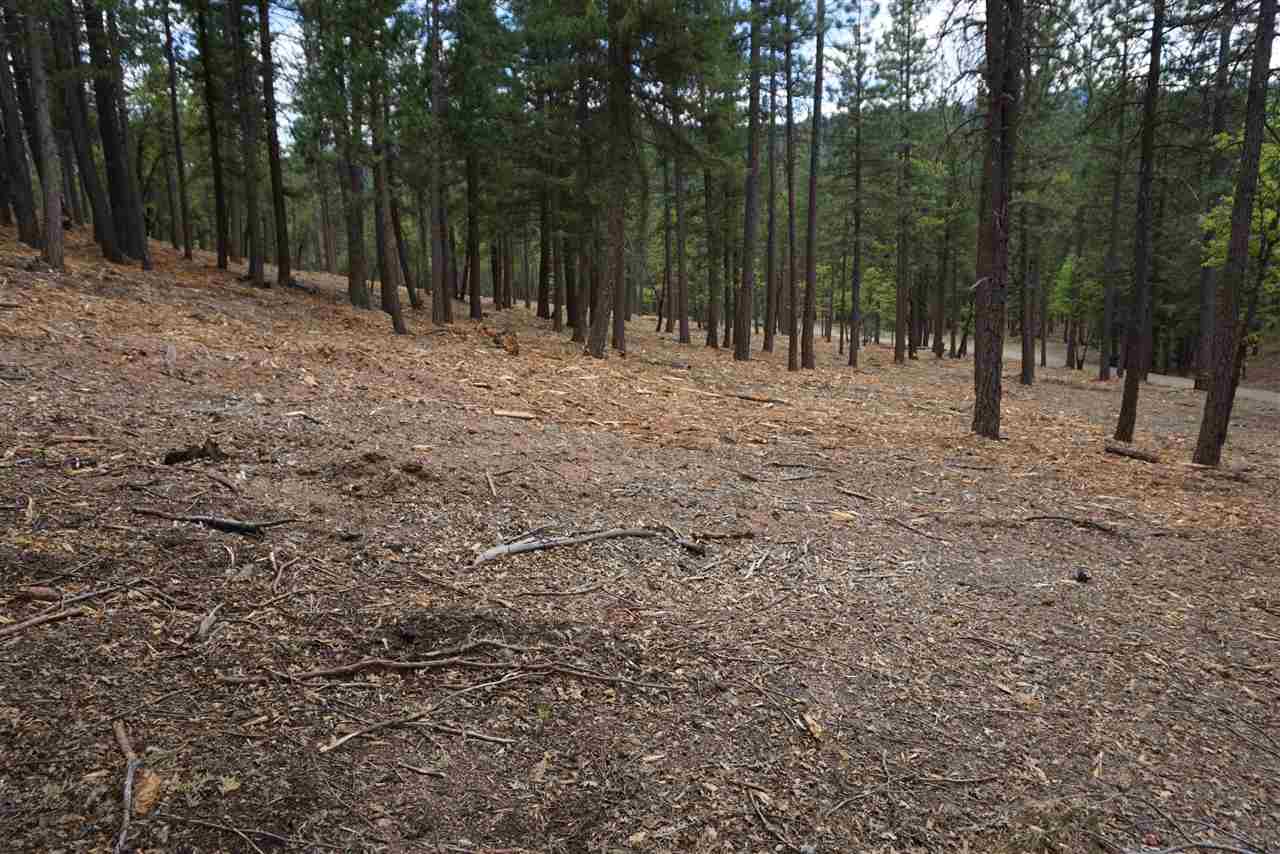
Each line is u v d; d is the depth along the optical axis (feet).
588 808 8.51
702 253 104.01
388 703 9.97
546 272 83.82
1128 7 34.22
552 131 52.19
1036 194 70.95
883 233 93.25
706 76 45.83
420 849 7.65
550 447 24.04
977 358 38.24
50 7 37.50
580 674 11.17
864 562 17.24
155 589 11.69
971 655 13.17
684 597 14.37
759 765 9.58
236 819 7.64
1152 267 82.28
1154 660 13.50
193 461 17.08
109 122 55.26
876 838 8.49
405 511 16.48
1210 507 24.80
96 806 7.52
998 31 31.58
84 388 21.13
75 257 49.44
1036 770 10.05
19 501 13.44
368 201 48.85
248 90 58.34
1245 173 31.09
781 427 33.83
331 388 27.30
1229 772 10.38
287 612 11.74
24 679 9.17
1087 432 43.73
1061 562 18.43
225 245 63.21
